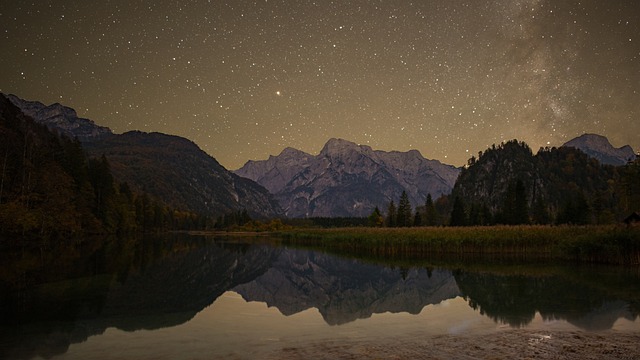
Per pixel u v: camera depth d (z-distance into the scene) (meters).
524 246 48.72
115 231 107.88
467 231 52.38
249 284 29.34
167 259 45.88
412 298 22.56
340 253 57.84
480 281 28.11
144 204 148.88
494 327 14.84
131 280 27.77
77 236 80.31
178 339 13.32
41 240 64.31
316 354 11.47
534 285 25.61
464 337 13.34
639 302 19.56
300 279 33.06
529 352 11.44
